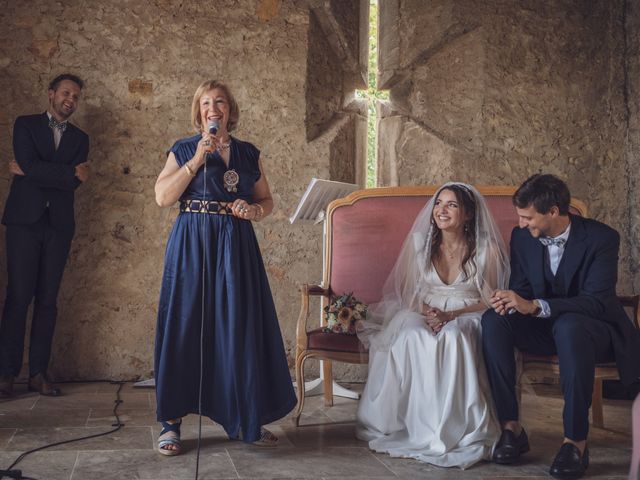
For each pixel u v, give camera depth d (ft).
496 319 12.25
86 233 18.67
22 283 16.71
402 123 20.86
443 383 12.12
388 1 21.27
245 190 12.30
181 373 11.57
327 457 11.63
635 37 20.84
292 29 20.10
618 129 21.13
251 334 11.85
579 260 12.28
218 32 19.65
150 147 19.12
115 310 18.75
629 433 13.98
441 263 14.15
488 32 20.81
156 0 19.29
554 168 20.93
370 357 13.39
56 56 18.66
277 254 19.80
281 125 19.93
